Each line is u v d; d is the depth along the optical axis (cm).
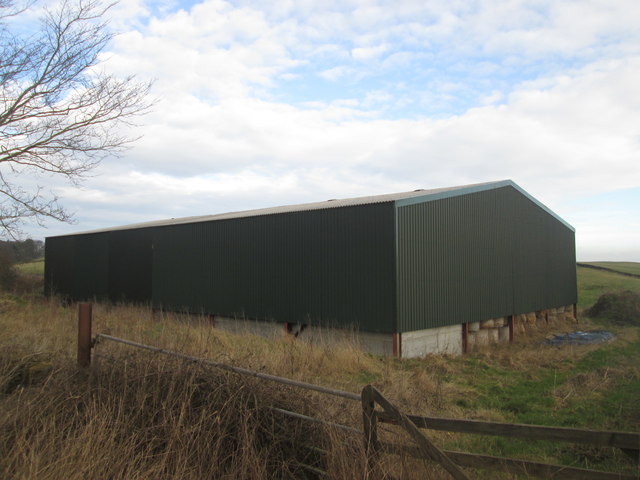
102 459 375
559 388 863
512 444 567
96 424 420
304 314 1439
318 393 496
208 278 1745
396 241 1255
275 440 434
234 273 1652
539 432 321
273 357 766
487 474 450
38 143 842
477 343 1569
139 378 502
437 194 1402
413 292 1296
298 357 882
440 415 647
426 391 793
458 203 1494
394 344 1241
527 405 757
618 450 522
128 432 429
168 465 394
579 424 652
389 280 1258
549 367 1118
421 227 1341
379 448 381
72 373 568
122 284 2212
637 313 2283
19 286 2889
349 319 1335
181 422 417
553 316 2152
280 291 1508
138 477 367
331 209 1387
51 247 2747
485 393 851
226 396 461
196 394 480
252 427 436
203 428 423
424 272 1341
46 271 2780
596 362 1156
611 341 1542
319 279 1407
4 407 456
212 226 1739
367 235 1308
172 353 533
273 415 452
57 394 493
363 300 1309
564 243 2239
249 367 525
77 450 378
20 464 370
